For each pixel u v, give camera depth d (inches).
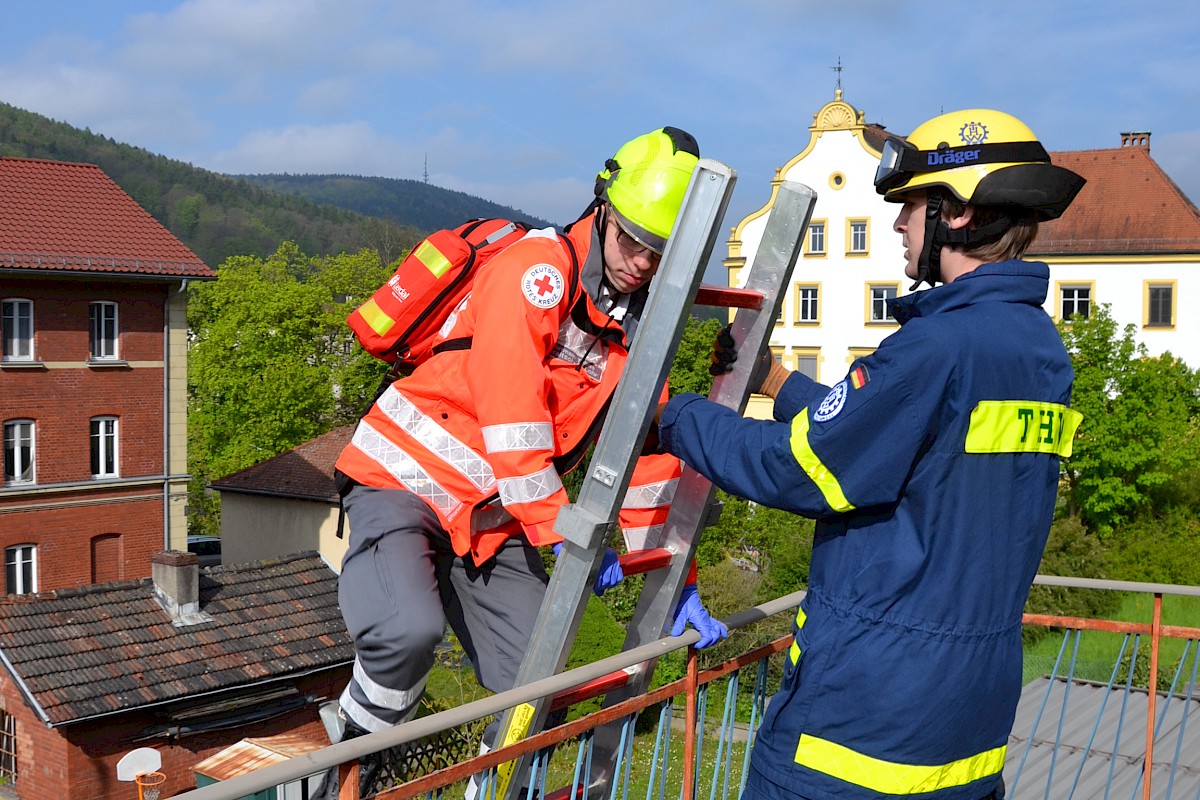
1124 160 1561.3
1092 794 244.4
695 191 84.6
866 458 77.7
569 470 104.2
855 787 80.8
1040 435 82.0
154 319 1137.4
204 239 6382.9
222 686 689.6
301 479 1384.1
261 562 811.4
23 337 1055.0
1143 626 150.1
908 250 88.7
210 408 2006.6
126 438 1122.0
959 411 77.8
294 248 2261.3
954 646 79.7
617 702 105.5
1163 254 1462.8
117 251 1107.3
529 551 108.9
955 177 82.9
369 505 103.2
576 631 92.6
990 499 79.8
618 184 95.9
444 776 79.1
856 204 1600.6
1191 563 1098.1
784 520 1064.2
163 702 668.1
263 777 61.7
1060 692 324.8
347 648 755.4
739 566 1042.1
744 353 101.7
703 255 84.1
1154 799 240.8
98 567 1111.6
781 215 99.6
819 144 1608.0
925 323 80.0
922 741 79.9
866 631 80.5
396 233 3186.5
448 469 102.4
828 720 81.6
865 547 81.6
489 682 109.0
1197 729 285.9
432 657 100.2
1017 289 82.4
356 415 1956.2
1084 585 149.1
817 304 1632.6
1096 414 1189.7
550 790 102.3
